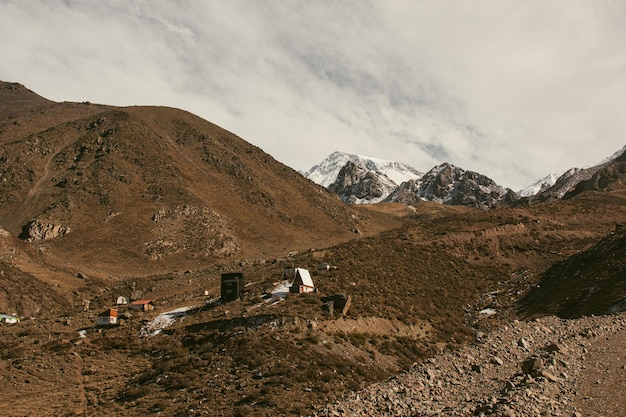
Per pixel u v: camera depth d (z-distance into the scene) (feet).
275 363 136.77
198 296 258.57
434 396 74.59
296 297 196.24
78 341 199.82
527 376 71.56
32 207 504.84
